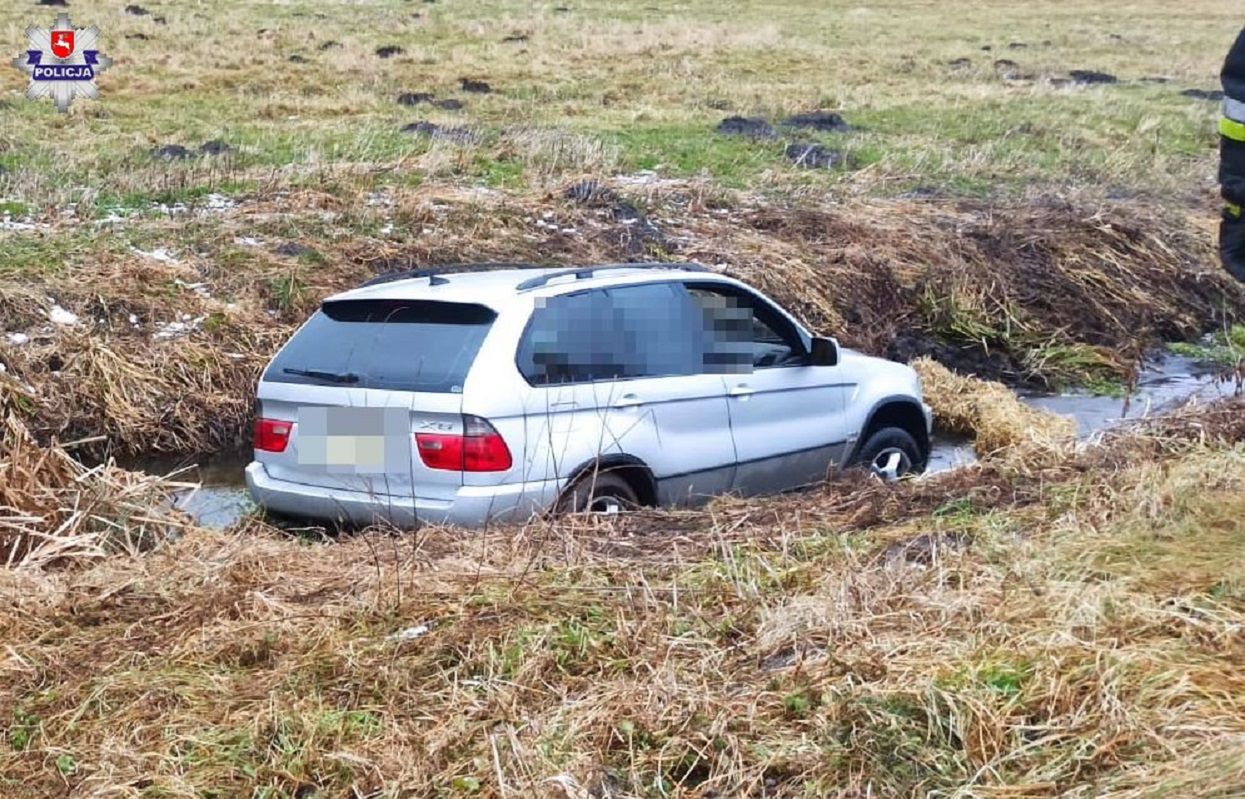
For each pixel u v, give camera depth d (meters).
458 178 14.38
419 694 4.33
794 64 26.70
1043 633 4.32
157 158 14.54
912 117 20.39
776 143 17.36
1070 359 12.48
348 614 4.88
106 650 4.77
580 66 24.75
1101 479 6.23
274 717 4.19
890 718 3.95
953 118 20.45
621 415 6.43
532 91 21.34
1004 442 9.38
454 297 6.22
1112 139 19.83
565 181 14.36
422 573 5.23
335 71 22.52
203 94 19.75
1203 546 5.04
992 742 3.83
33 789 3.96
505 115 18.83
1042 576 4.88
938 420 10.30
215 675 4.53
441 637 4.64
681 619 4.75
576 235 12.98
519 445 5.99
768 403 7.16
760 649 4.51
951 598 4.72
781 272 12.55
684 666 4.42
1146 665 4.07
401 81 21.78
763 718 4.09
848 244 13.46
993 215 14.70
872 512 6.09
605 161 15.48
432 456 5.95
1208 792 3.38
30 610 5.07
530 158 15.26
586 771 3.83
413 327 6.26
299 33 26.88
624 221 13.45
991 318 12.88
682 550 5.54
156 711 4.32
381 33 28.38
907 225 14.17
